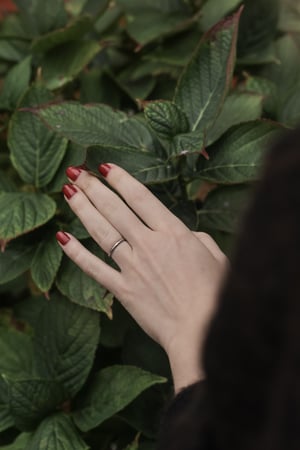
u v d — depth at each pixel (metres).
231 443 0.65
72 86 1.30
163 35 1.23
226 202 1.11
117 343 1.16
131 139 1.05
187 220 1.05
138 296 0.91
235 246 0.63
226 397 0.63
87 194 0.96
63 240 0.96
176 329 0.88
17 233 1.06
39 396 1.07
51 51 1.23
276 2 1.23
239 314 0.61
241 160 1.04
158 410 1.12
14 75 1.21
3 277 1.09
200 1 1.28
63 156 1.12
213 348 0.63
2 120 1.25
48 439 1.06
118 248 0.93
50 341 1.11
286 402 0.58
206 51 1.06
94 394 1.09
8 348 1.15
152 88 1.25
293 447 0.58
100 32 1.31
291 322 0.58
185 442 0.70
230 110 1.10
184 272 0.90
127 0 1.28
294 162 0.59
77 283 1.06
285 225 0.58
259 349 0.60
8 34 1.32
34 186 1.12
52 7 1.26
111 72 1.26
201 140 1.00
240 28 1.24
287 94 1.20
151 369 1.13
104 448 1.14
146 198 0.94
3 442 1.14
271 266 0.59
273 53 1.24
